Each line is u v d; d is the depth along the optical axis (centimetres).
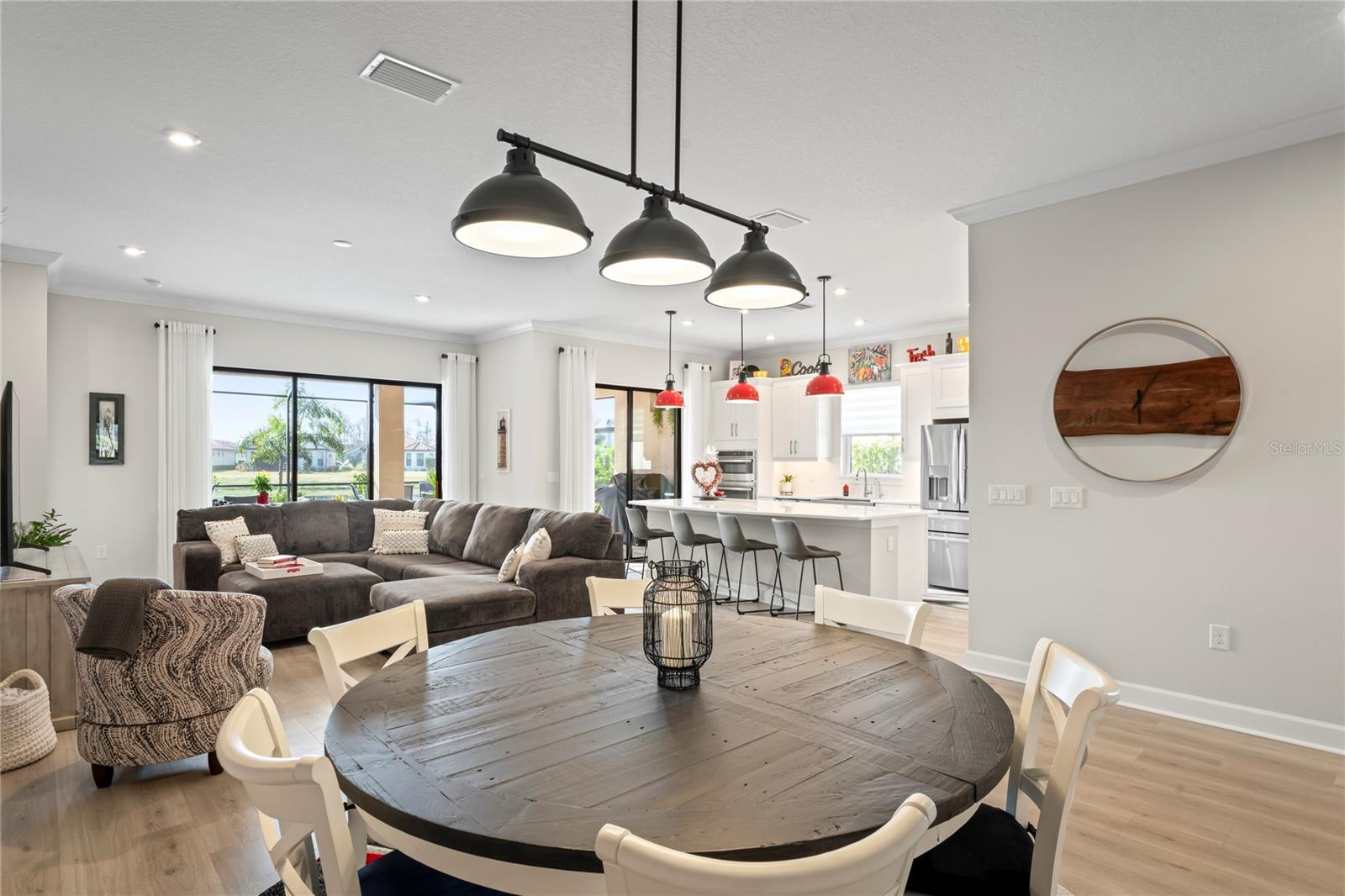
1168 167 343
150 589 267
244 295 630
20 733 289
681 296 634
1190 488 338
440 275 563
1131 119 307
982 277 409
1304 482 310
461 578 493
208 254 504
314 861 137
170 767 292
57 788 271
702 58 261
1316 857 220
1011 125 312
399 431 799
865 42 251
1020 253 394
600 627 224
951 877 138
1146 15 236
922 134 321
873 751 128
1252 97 288
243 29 244
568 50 256
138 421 621
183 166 355
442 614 429
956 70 269
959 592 666
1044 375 384
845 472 835
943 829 118
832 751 128
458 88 283
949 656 443
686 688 163
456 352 833
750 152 339
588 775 118
